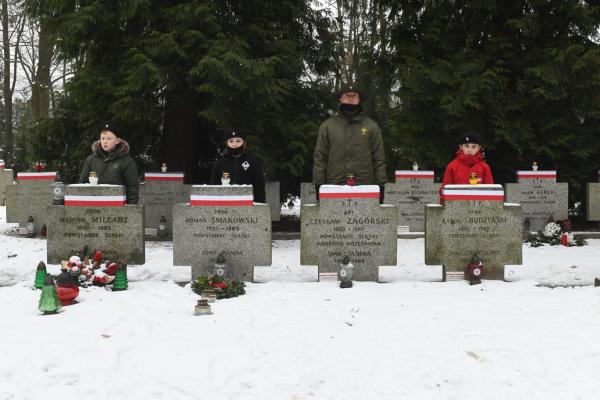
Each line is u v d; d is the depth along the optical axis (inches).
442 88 567.2
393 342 210.8
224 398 171.5
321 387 178.2
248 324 235.6
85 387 177.8
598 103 550.3
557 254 428.5
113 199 325.1
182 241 319.0
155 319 241.8
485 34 589.9
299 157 526.3
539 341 209.8
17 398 171.9
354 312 252.2
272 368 190.4
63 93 600.7
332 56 612.1
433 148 585.3
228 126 507.5
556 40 566.9
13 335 221.8
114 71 517.3
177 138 570.9
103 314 249.8
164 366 192.4
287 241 527.5
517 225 320.5
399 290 294.7
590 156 591.8
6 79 1323.8
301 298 278.4
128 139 578.2
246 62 475.8
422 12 612.7
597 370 185.5
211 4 501.7
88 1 509.7
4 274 347.3
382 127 736.3
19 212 546.3
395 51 629.9
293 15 564.4
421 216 565.3
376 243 319.3
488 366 190.2
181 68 508.4
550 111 571.8
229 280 302.2
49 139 600.1
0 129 1615.4
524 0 577.0
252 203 317.4
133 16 489.1
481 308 257.0
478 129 566.6
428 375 183.9
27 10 557.6
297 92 570.6
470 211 321.4
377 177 363.6
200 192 318.0
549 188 540.1
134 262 325.4
